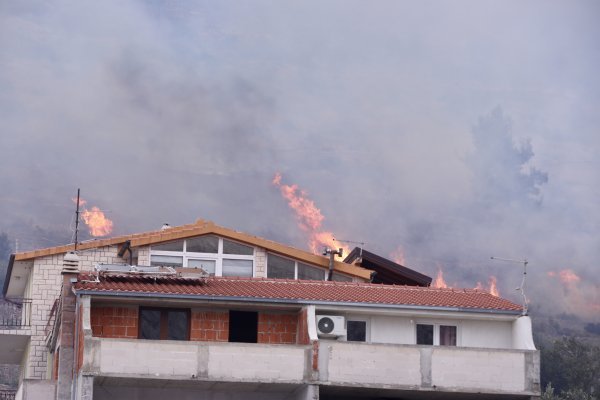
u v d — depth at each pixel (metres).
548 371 94.31
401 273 56.38
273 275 54.16
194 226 54.94
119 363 40.59
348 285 47.09
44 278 54.00
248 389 43.03
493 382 43.19
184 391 42.78
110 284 43.16
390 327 45.28
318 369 42.22
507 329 45.91
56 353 46.41
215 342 41.66
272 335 44.78
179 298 42.81
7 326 53.44
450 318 45.59
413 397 44.62
